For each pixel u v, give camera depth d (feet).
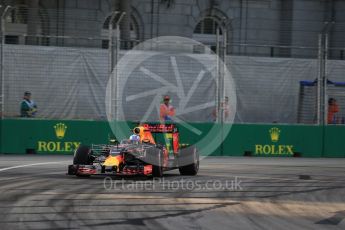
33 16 321.73
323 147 272.31
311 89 290.15
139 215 110.93
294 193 144.97
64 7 366.84
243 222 107.34
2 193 133.49
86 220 105.09
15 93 263.90
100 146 173.88
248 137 264.72
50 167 193.67
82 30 373.20
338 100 286.87
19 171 180.14
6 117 258.37
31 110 256.11
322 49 270.46
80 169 159.84
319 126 272.31
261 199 133.80
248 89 289.94
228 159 245.24
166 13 408.67
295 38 422.41
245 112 289.53
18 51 264.31
